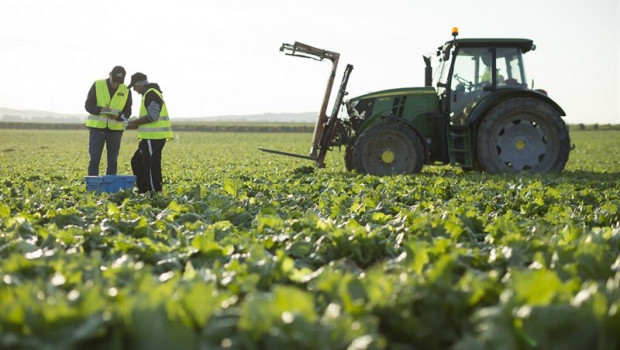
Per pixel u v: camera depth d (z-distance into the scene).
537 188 9.93
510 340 2.45
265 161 22.83
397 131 14.93
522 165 15.03
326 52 15.58
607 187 11.12
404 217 6.39
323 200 8.69
